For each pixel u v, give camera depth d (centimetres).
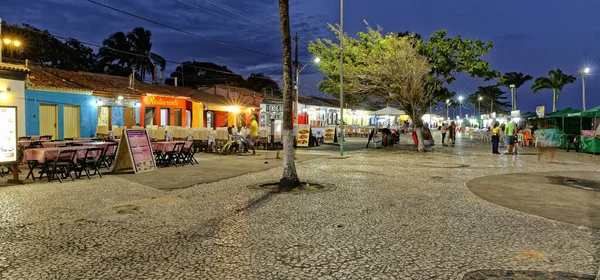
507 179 1101
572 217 660
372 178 1111
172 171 1230
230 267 432
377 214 678
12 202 759
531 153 2105
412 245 510
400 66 2073
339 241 527
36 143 1260
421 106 2198
